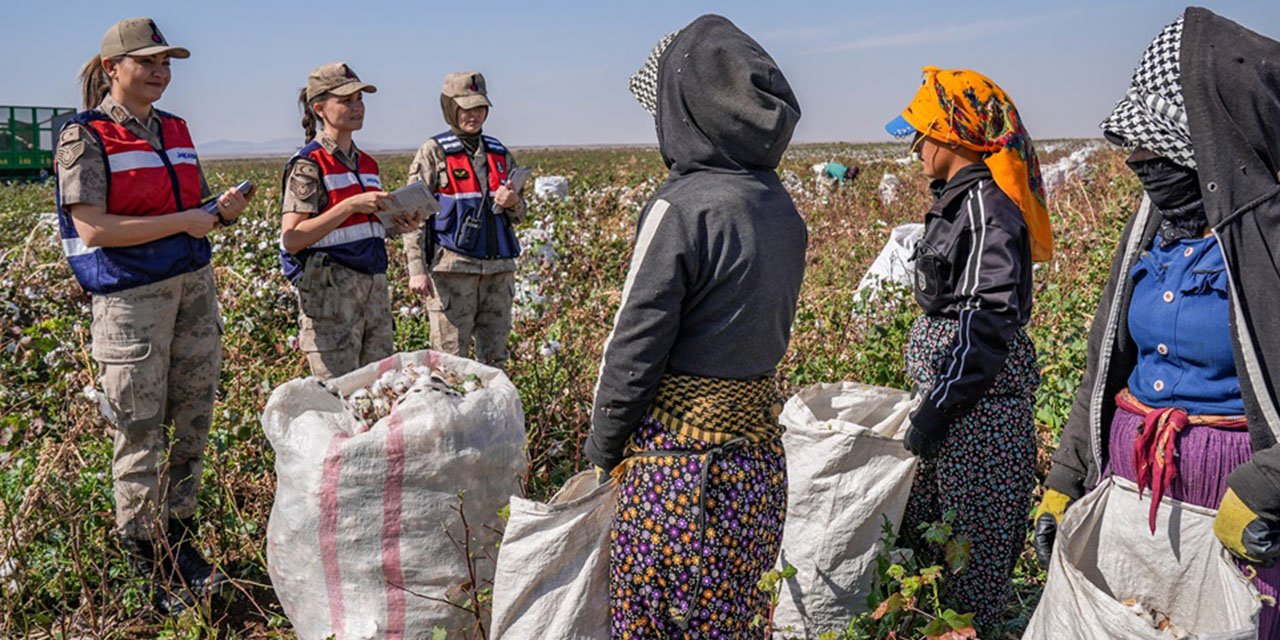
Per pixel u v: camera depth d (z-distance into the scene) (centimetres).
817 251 975
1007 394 287
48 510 360
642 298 203
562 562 235
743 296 206
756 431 219
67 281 665
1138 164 213
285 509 281
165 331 337
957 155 285
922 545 315
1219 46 193
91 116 323
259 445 428
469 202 473
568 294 673
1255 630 182
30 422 439
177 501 359
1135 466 213
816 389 324
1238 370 196
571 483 258
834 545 290
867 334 500
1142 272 220
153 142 336
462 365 328
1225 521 192
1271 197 188
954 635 238
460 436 278
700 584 215
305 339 401
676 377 215
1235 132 190
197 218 334
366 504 272
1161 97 202
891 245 586
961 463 289
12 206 1705
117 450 342
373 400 298
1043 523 248
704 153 208
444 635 264
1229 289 195
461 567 283
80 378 477
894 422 303
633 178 2411
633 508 220
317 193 396
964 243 280
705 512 212
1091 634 194
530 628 236
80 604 344
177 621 319
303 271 394
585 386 484
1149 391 216
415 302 655
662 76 213
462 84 473
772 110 204
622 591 226
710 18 215
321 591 281
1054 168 1357
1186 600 212
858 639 287
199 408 357
